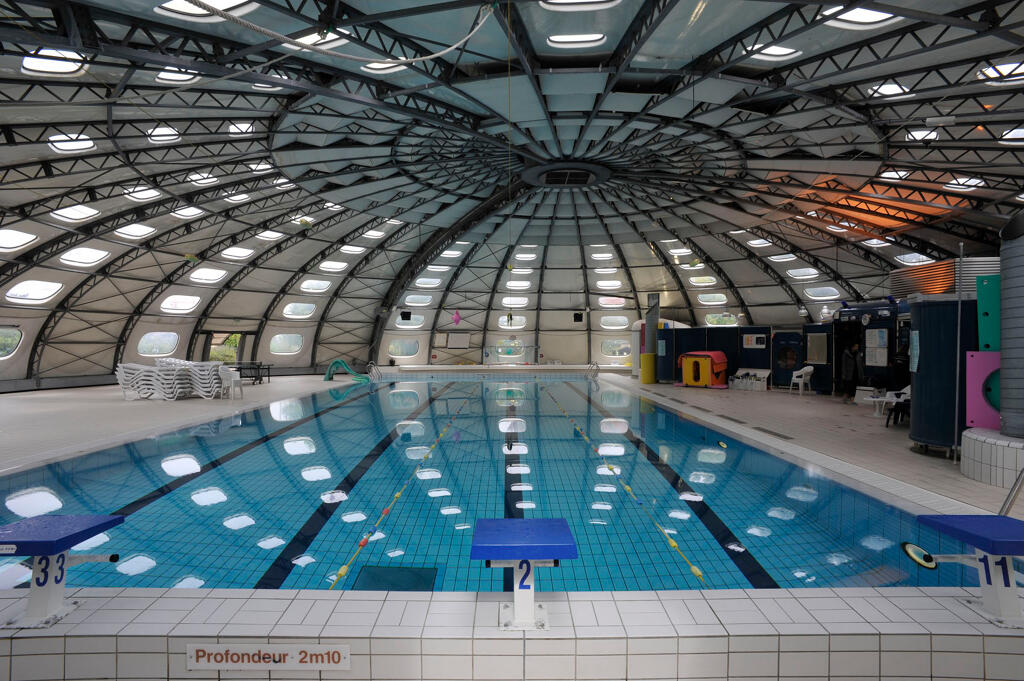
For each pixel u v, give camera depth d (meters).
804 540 4.32
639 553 4.07
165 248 16.56
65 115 8.68
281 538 4.42
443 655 2.42
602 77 8.77
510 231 20.30
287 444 8.33
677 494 5.64
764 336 16.98
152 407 12.52
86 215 13.32
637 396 15.25
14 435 8.59
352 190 14.73
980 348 6.47
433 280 25.50
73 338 18.09
